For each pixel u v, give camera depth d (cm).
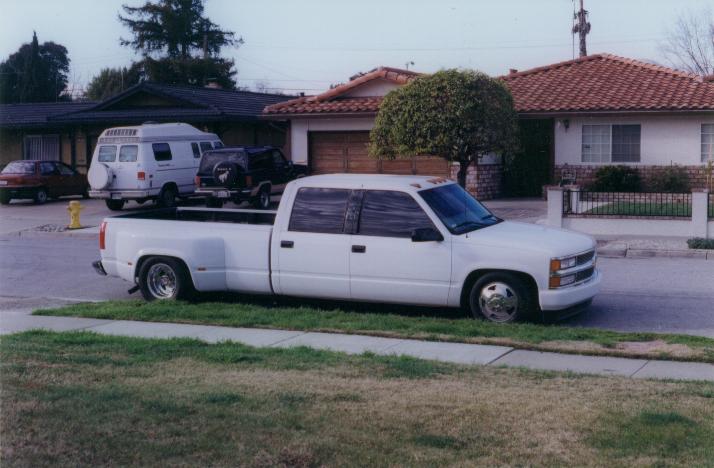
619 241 1848
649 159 2670
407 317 1077
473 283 1059
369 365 802
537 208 2497
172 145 2811
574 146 2759
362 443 554
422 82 2133
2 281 1497
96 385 704
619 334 966
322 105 2934
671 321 1083
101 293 1369
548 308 1024
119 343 912
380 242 1085
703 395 686
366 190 1112
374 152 2231
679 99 2616
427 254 1064
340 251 1102
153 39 6481
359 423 595
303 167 2811
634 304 1196
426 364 809
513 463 520
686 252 1694
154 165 2731
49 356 827
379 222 1095
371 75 2941
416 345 930
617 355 874
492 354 886
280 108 2994
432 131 2109
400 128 2134
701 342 923
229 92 3797
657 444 553
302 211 1134
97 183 2712
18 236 2280
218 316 1091
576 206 2044
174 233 1191
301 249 1122
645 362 849
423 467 514
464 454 535
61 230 2316
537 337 946
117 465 518
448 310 1142
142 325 1062
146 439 560
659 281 1390
